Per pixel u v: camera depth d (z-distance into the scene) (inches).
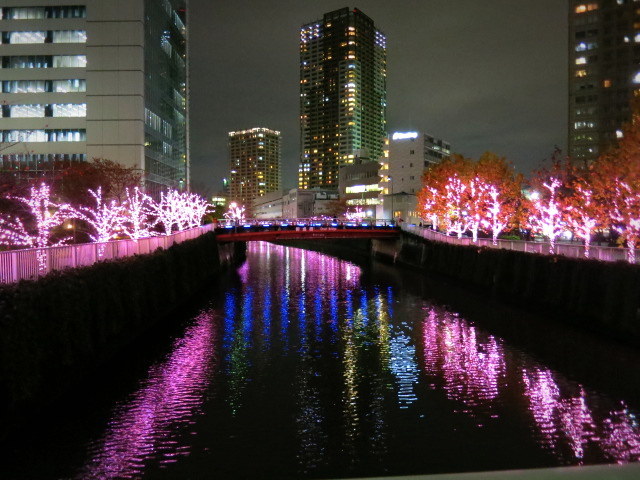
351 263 3139.8
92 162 2822.3
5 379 575.5
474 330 1203.9
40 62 3117.6
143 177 3026.6
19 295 615.2
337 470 530.6
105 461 550.6
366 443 594.6
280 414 687.1
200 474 523.5
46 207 1398.9
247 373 874.1
